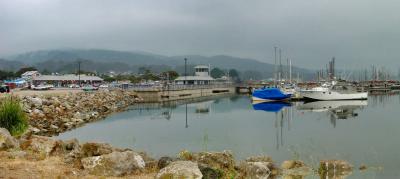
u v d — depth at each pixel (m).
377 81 189.62
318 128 46.91
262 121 55.81
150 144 34.69
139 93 103.81
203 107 84.56
